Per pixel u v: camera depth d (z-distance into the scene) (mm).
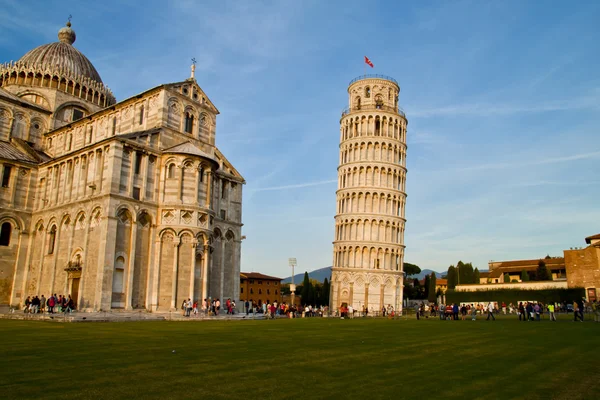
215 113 68500
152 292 54906
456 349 24234
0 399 12234
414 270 180375
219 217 66812
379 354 21859
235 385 14516
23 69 76625
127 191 54688
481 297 110000
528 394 14195
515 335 32719
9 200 63312
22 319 43656
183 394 13250
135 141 56062
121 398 12656
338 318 63469
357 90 119438
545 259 141000
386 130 113688
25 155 68688
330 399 13148
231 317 54250
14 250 62938
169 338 27047
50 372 15734
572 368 18609
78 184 58500
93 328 33312
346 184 113438
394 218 109688
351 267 106375
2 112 71875
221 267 66062
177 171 58219
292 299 102000
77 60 83000
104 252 51250
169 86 61562
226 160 70562
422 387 14844
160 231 56375
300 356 20672
